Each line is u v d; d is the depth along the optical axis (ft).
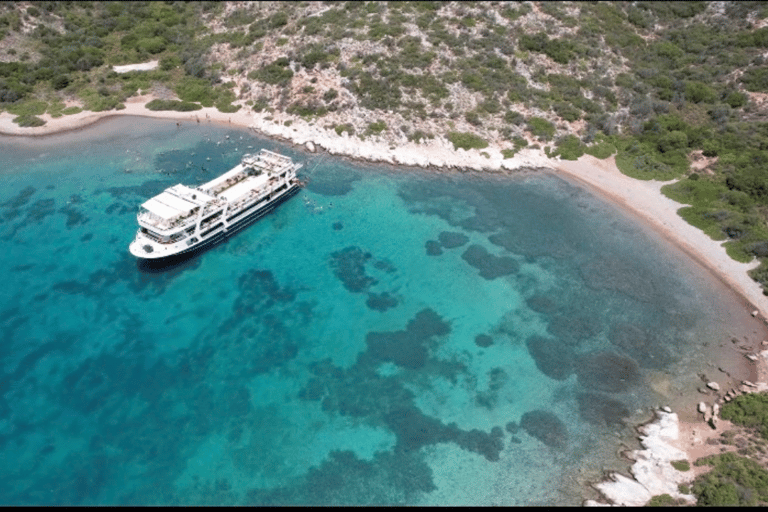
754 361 185.98
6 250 224.53
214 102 329.31
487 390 178.40
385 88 308.81
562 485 151.33
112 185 264.72
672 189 266.77
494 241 241.35
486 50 330.54
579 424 168.04
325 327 199.82
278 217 250.78
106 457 157.07
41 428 163.53
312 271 223.92
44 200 252.42
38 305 201.77
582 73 327.47
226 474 153.69
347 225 247.91
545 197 267.18
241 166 256.93
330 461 157.17
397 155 286.25
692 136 288.92
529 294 215.72
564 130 300.20
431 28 341.62
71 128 304.50
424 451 160.04
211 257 228.63
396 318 204.33
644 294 215.31
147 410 169.99
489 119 301.43
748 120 294.05
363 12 355.36
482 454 159.43
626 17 373.40
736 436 157.17
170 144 296.30
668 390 177.78
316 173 278.26
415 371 184.75
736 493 136.36
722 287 217.97
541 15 352.69
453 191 270.05
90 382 176.96
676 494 142.82
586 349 193.16
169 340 192.24
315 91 313.94
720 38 350.84
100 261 221.87
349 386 179.22
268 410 171.01
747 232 237.45
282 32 353.10
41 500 146.61
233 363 185.68
